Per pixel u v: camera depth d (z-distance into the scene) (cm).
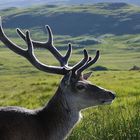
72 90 1911
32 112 1891
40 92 7169
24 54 1995
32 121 1855
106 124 2473
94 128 2452
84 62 1962
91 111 3138
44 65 1977
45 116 1894
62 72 1953
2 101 5928
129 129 2423
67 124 1916
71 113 1919
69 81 1894
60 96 1911
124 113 2777
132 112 2781
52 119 1895
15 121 1817
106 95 1927
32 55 1992
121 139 2402
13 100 6072
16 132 1802
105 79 10294
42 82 8819
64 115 1909
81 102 1922
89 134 2420
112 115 2616
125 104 3562
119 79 10000
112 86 7006
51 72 1964
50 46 2081
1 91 9238
